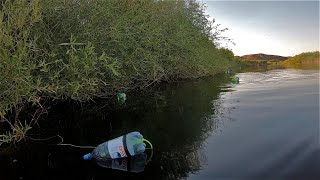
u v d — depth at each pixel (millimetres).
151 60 7961
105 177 3016
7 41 3400
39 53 4707
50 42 4879
